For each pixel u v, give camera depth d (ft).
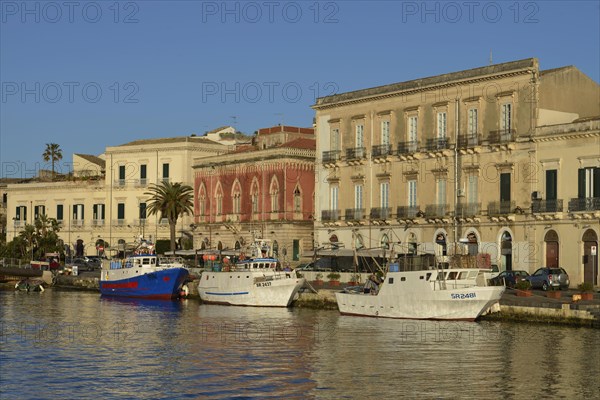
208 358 192.54
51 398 156.56
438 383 165.58
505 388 161.17
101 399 155.84
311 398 156.15
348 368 179.83
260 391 161.07
